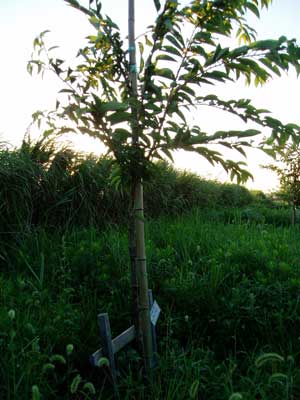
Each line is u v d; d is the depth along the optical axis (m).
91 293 3.44
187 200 7.68
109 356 2.23
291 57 2.00
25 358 2.27
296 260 4.12
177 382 2.35
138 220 2.36
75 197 5.16
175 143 2.06
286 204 10.64
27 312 2.83
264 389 2.30
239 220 6.94
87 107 1.94
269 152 2.09
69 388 2.33
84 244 4.26
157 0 2.05
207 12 2.18
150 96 2.17
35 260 4.04
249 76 2.36
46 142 5.41
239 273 3.80
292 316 3.03
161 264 3.87
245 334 3.01
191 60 2.14
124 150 2.12
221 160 2.13
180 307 3.26
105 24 2.22
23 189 4.54
